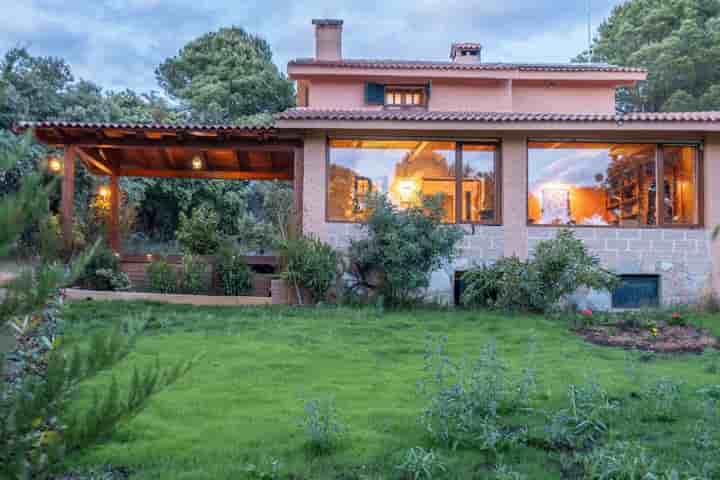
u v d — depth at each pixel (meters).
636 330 9.12
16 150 2.42
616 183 12.17
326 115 11.49
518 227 11.91
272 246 11.98
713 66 33.25
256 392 5.32
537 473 3.78
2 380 2.27
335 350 7.10
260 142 12.38
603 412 4.80
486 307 11.11
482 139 12.12
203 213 13.77
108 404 2.33
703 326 9.33
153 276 12.14
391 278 10.60
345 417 4.67
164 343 7.29
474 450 4.15
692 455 4.02
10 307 2.21
